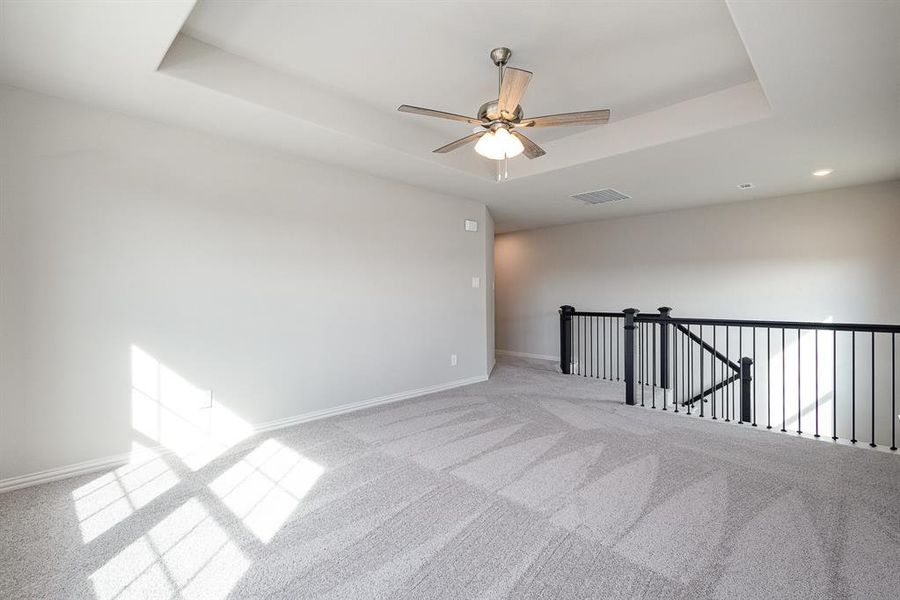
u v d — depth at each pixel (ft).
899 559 5.84
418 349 15.20
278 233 11.51
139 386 9.31
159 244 9.57
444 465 9.04
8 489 7.84
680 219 18.86
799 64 7.09
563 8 6.95
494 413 12.87
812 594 5.21
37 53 6.91
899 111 8.81
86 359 8.67
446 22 7.35
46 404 8.25
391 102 10.50
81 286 8.62
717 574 5.57
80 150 8.63
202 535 6.51
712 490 7.85
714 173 13.26
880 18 5.88
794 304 16.02
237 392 10.77
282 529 6.67
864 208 14.65
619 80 9.37
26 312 8.05
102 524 6.81
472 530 6.61
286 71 9.07
